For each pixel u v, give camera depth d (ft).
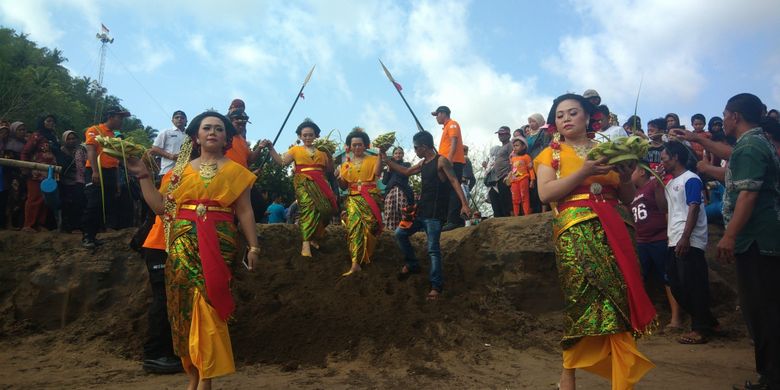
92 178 22.39
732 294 22.29
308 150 24.49
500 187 31.81
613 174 11.64
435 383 14.82
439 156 21.42
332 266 22.85
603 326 10.50
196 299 11.68
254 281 21.13
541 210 29.22
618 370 10.46
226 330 11.83
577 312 10.89
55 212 26.86
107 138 12.17
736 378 14.83
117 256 22.02
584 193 11.50
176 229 12.22
